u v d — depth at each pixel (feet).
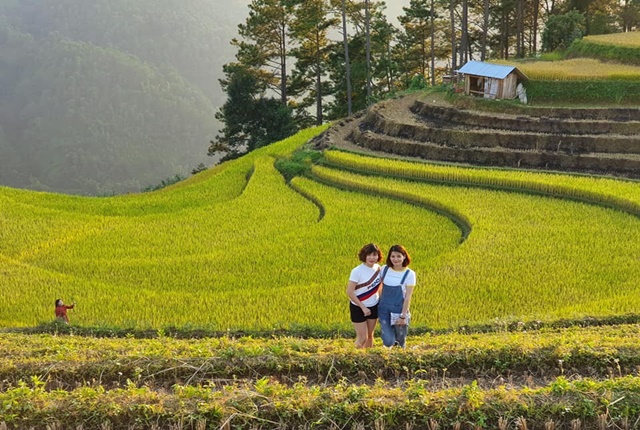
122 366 42.22
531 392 35.47
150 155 561.43
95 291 75.92
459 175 120.67
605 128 130.93
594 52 170.50
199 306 69.15
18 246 96.53
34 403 35.73
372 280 42.75
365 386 36.55
